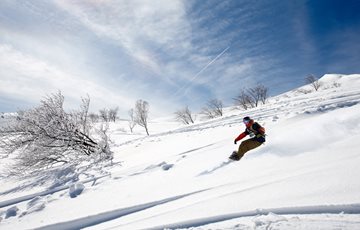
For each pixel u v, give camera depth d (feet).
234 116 55.06
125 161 30.76
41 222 14.57
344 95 38.11
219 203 10.43
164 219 10.42
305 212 8.20
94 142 39.29
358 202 7.64
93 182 21.93
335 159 12.14
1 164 41.47
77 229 13.29
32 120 35.60
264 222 8.15
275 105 54.24
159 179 18.16
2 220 16.71
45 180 29.04
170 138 42.65
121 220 12.42
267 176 12.52
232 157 17.15
